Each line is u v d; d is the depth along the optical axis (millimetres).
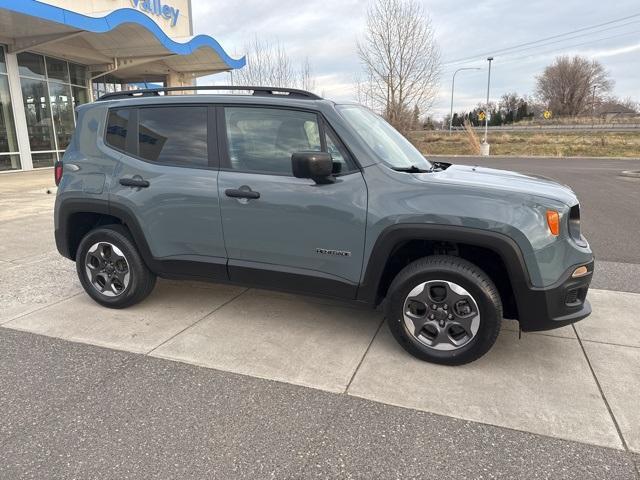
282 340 3777
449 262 3268
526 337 3818
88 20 15078
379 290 3555
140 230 4066
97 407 2924
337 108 3625
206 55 22562
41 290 4906
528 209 3098
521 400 2973
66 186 4344
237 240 3781
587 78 90750
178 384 3170
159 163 4008
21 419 2811
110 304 4348
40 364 3422
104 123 4266
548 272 3107
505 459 2477
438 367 3367
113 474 2379
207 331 3934
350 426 2740
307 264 3629
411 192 3279
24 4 13133
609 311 4348
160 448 2566
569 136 43031
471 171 3975
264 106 3707
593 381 3178
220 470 2408
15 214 8969
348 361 3455
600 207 10477
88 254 4352
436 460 2473
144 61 20281
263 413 2861
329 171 3299
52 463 2455
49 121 18344
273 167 3678
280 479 2350
